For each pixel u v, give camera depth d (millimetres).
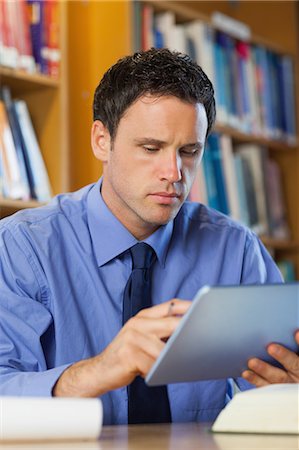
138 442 1064
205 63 3389
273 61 3924
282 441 1061
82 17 3207
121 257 1816
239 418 1190
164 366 1206
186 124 1597
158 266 1852
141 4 3139
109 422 1688
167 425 1439
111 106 1676
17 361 1646
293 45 4062
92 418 1054
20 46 2803
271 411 1164
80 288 1785
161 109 1591
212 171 3406
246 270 1979
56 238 1807
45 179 2855
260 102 3762
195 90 1616
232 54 3598
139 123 1604
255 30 4164
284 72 3965
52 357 1743
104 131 1760
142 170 1618
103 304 1783
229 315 1192
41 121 2959
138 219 1775
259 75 3781
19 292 1729
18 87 2936
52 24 2920
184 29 3422
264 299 1211
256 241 2053
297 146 3975
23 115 2828
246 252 1994
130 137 1622
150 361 1283
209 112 1727
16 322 1676
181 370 1250
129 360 1285
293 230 3975
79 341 1743
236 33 3625
